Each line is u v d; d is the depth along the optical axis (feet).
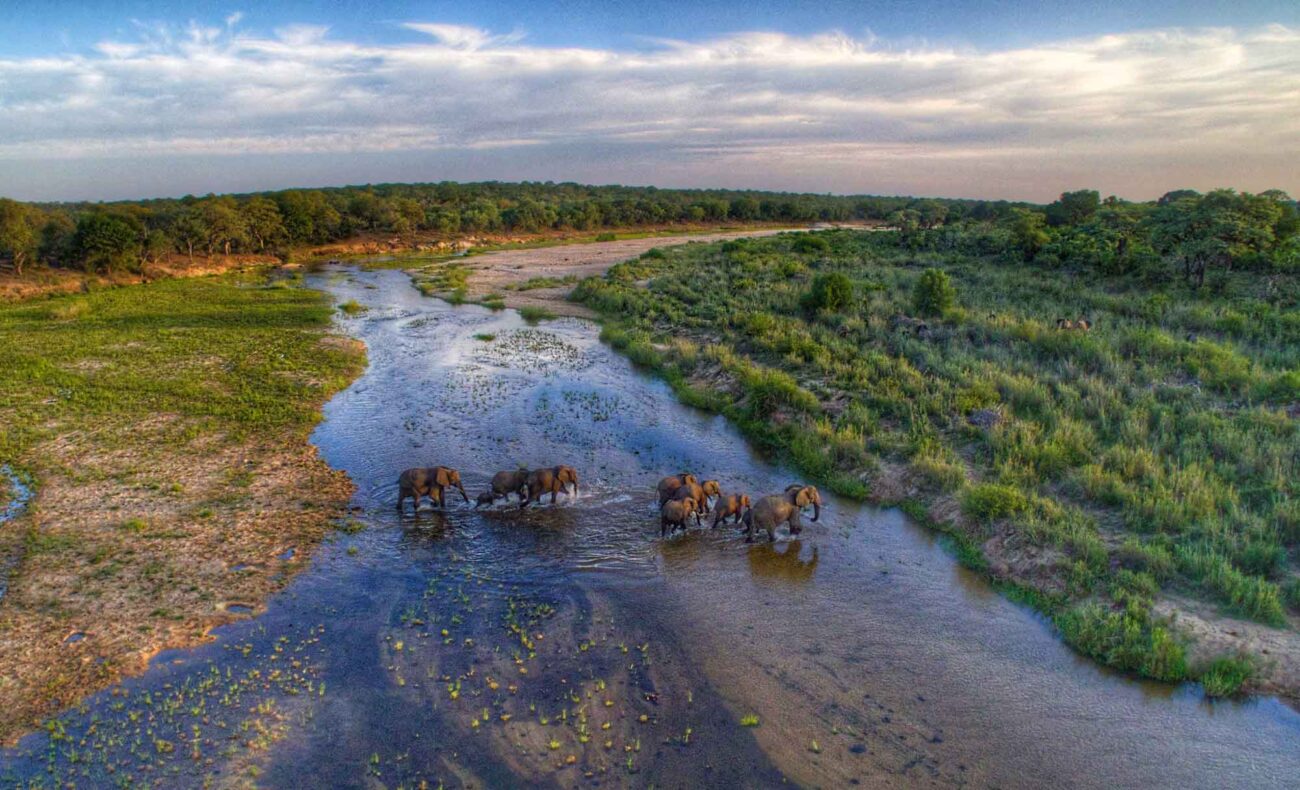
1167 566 48.73
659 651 44.50
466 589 51.62
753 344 115.24
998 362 92.73
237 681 41.55
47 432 82.99
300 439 82.69
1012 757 36.06
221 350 127.34
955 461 67.26
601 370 116.88
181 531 59.57
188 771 34.81
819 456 74.43
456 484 65.46
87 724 38.06
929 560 56.13
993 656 44.09
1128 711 39.14
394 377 112.78
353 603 49.88
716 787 34.14
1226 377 78.23
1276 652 41.52
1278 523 51.31
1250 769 34.96
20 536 58.18
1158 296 116.57
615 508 64.80
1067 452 66.33
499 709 39.37
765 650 44.68
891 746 36.78
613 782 34.40
